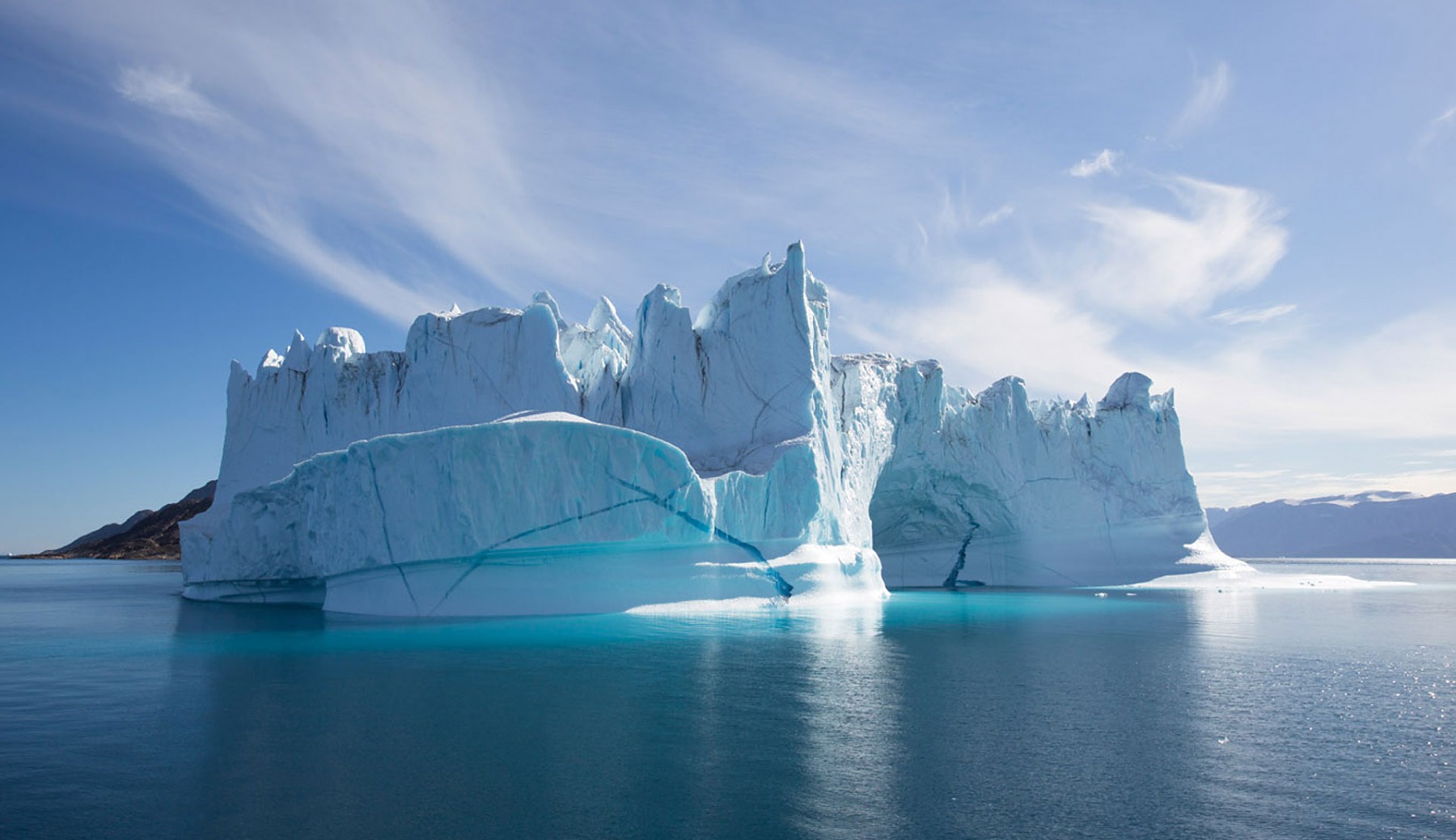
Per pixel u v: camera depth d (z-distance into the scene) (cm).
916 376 4244
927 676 1631
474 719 1262
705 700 1389
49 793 951
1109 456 4931
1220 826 887
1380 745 1190
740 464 3036
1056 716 1326
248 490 3381
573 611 2489
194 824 862
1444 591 4644
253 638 2148
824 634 2212
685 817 886
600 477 2523
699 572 2658
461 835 834
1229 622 2747
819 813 902
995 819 895
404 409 3722
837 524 3219
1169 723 1298
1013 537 4659
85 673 1647
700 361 3303
